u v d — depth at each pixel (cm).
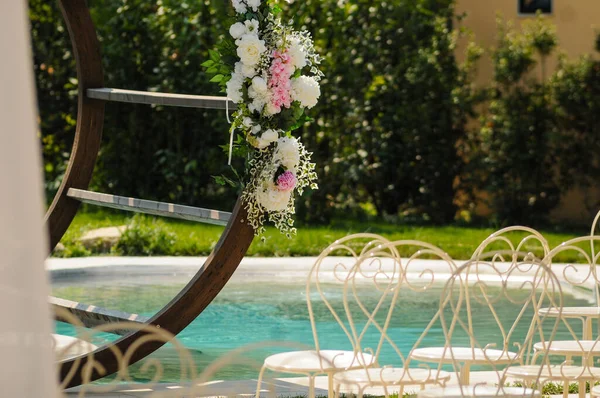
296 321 863
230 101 587
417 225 1438
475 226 1459
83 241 1193
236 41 563
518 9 1688
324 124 1442
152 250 1187
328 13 1429
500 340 771
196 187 1455
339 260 1119
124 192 1465
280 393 558
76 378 557
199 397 526
